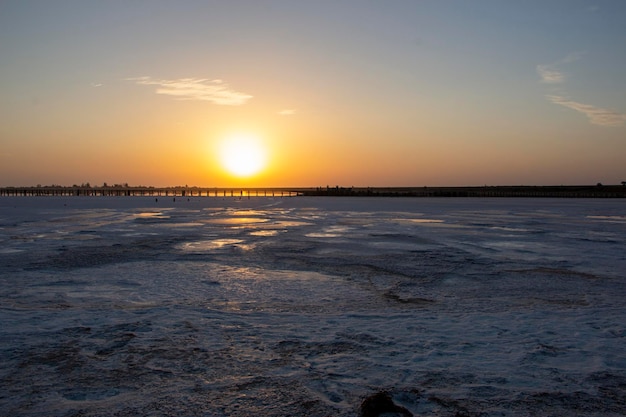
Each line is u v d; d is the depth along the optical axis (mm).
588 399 5688
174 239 23188
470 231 27797
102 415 5238
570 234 26156
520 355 7109
